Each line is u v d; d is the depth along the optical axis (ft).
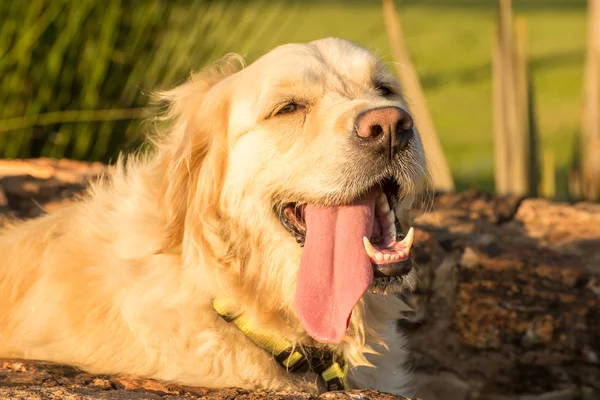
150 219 12.60
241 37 26.84
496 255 17.29
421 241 17.29
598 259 17.63
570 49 80.74
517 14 104.58
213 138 12.64
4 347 12.81
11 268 13.47
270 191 12.15
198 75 13.78
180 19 26.35
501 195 21.27
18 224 14.85
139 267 12.32
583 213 20.13
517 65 28.07
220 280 12.16
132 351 12.12
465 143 52.42
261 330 12.27
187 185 12.44
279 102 12.14
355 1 110.11
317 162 11.80
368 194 12.11
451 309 17.16
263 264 12.32
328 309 11.50
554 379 16.89
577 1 121.90
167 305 12.05
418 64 74.43
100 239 12.95
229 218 12.48
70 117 24.82
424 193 14.53
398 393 14.11
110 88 25.55
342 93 12.32
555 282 16.83
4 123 24.41
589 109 34.09
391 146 11.71
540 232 19.11
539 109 60.08
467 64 74.33
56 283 12.75
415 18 101.76
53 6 24.73
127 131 25.67
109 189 13.84
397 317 13.38
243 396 10.52
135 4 25.71
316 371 12.71
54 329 12.53
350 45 13.12
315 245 11.86
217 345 12.05
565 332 16.65
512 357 16.99
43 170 20.98
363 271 11.55
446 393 17.39
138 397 10.07
